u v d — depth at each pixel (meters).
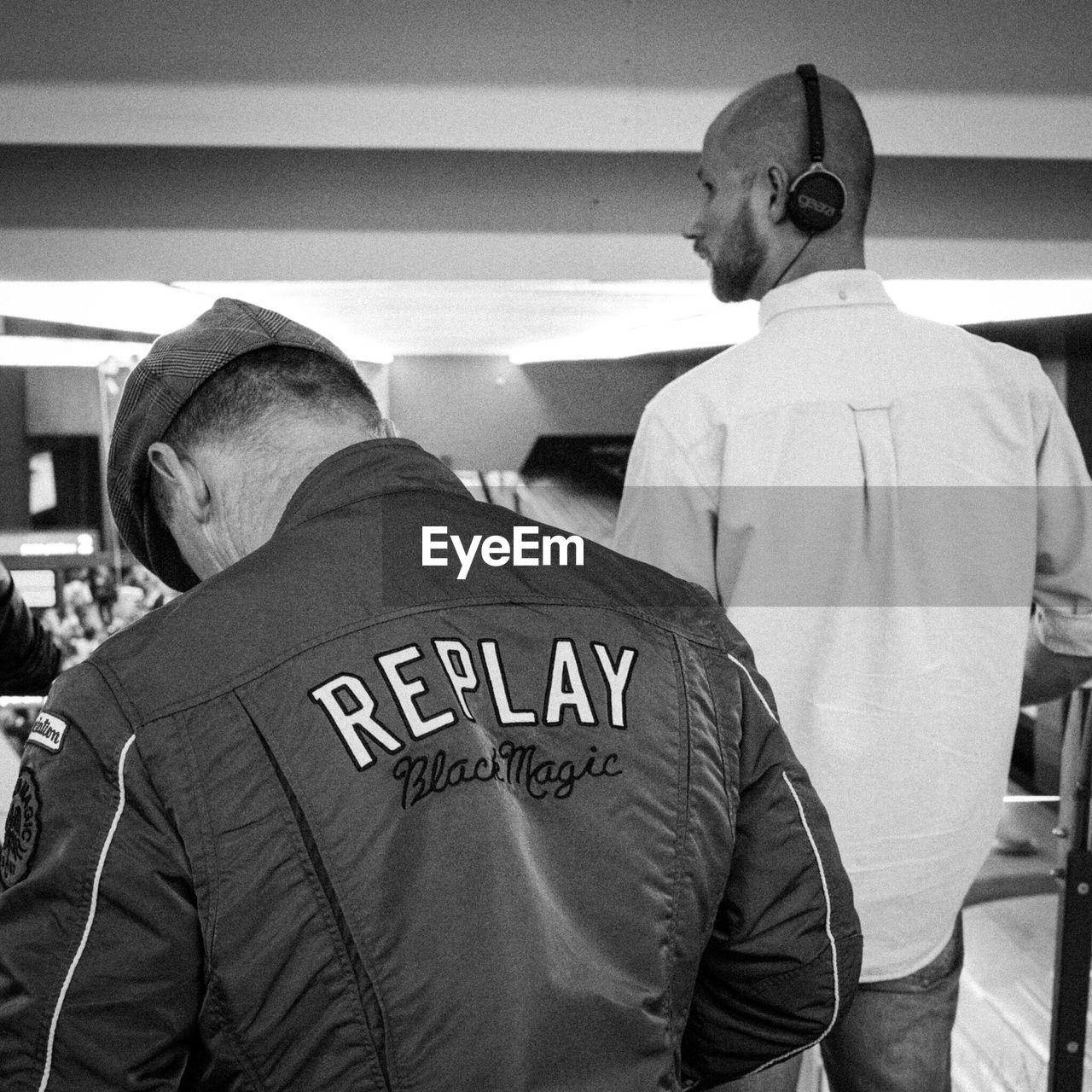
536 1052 0.58
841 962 0.73
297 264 1.27
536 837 0.63
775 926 0.71
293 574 0.64
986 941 1.59
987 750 1.10
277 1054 0.59
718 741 0.70
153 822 0.57
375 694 0.61
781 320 1.08
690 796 0.67
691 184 1.28
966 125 1.23
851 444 1.05
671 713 0.68
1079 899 1.34
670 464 1.08
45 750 0.60
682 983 0.67
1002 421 1.06
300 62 1.16
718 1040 0.76
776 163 1.06
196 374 0.73
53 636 1.64
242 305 0.77
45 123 1.15
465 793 0.60
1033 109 1.23
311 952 0.57
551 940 0.60
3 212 1.24
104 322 1.51
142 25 1.14
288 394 0.73
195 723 0.58
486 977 0.58
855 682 1.07
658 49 1.19
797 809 0.73
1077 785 1.33
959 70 1.22
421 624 0.64
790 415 1.05
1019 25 1.21
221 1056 0.59
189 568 0.89
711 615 0.75
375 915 0.57
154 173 1.24
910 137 1.23
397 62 1.17
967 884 1.13
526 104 1.19
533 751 0.64
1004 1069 1.49
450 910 0.58
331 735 0.59
